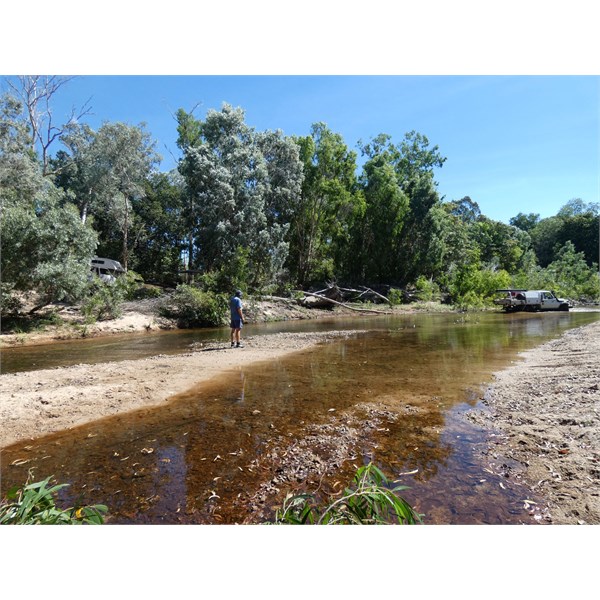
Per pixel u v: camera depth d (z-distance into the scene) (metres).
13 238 15.71
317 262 36.34
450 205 58.72
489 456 4.43
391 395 7.00
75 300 18.17
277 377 8.41
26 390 7.27
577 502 3.38
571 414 5.42
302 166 33.69
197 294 21.34
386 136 45.03
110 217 36.22
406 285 39.06
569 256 50.53
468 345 12.76
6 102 24.91
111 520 3.36
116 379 8.15
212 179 27.95
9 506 2.61
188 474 4.18
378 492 2.42
